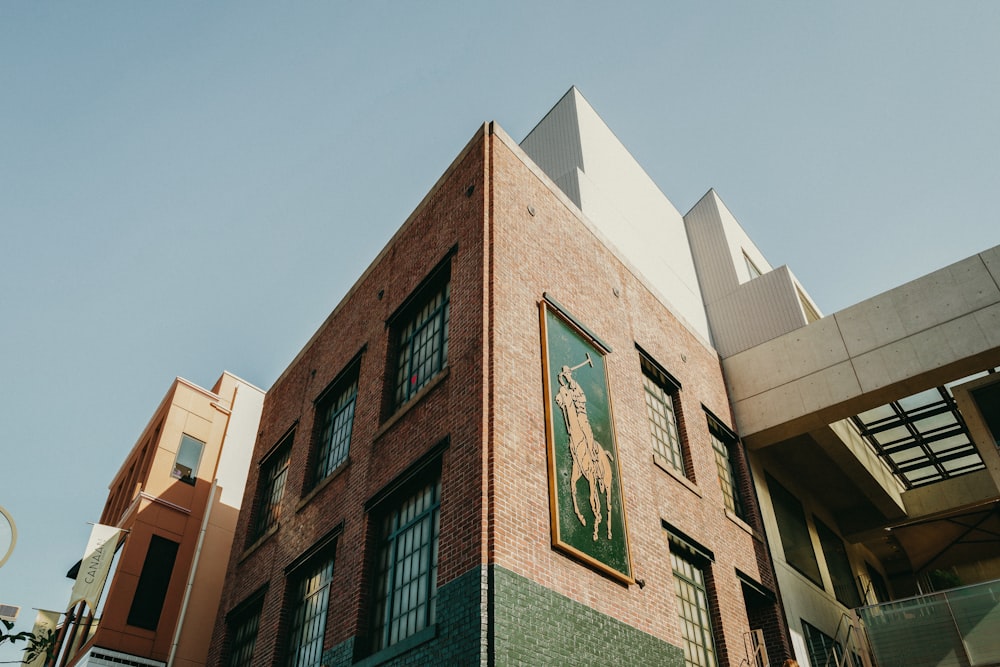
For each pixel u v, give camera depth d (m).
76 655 18.28
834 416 17.81
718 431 18.09
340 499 13.56
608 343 14.12
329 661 11.13
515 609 8.63
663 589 11.85
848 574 22.27
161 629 19.00
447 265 13.32
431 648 8.95
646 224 21.52
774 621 15.31
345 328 17.38
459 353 11.45
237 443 24.12
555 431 10.97
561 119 21.27
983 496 21.42
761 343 19.98
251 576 16.23
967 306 16.44
